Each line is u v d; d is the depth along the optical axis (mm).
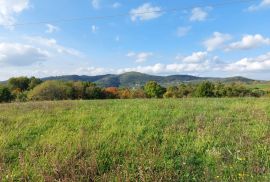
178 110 14500
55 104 18406
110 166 7016
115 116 12836
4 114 14125
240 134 9383
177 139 9008
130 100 22000
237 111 14156
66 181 6094
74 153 7703
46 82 63812
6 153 7984
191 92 76875
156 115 13062
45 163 7090
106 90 78750
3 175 6422
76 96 69062
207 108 15398
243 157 7254
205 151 7961
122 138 9164
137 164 6988
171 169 6734
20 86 85000
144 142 8734
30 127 10914
